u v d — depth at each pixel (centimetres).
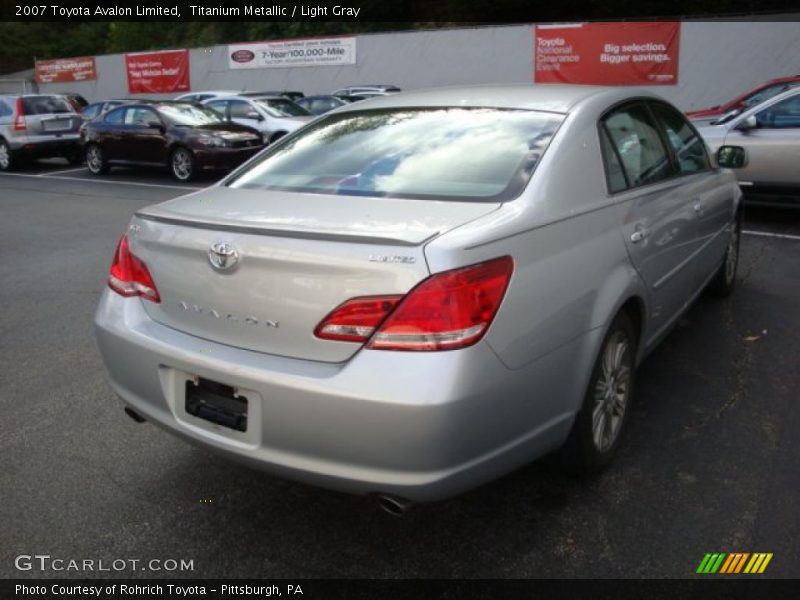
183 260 267
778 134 815
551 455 302
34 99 1627
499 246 239
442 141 310
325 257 233
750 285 593
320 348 236
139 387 279
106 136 1484
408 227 238
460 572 259
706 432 351
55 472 327
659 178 371
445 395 219
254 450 246
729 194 494
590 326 277
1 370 448
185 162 1366
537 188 270
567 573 256
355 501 306
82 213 1048
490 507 296
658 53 2038
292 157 336
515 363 239
